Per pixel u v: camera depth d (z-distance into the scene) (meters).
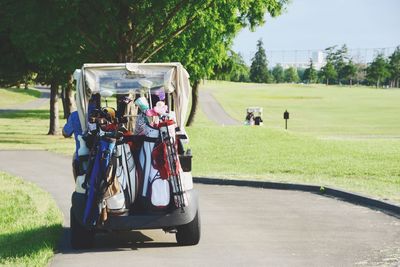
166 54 31.81
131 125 10.17
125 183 9.07
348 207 13.61
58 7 28.61
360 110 94.62
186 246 9.63
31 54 30.59
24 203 14.32
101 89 9.84
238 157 25.38
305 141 30.73
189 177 9.46
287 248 9.42
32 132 47.19
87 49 31.83
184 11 30.39
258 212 13.00
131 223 8.99
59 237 10.21
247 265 8.35
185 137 9.77
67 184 18.20
